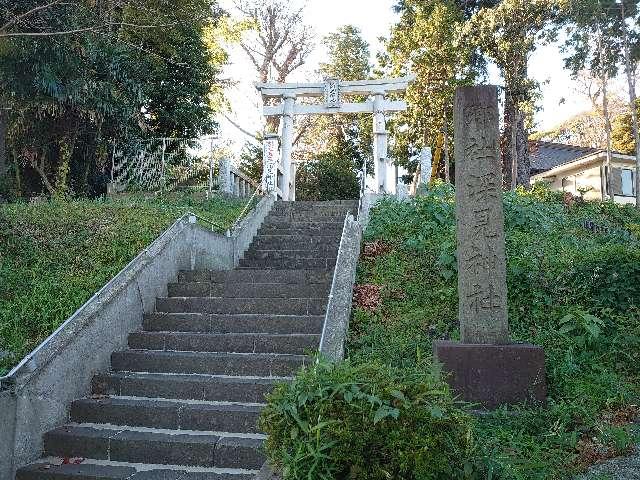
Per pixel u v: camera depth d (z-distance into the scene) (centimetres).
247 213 1138
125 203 1124
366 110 1559
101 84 1369
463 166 540
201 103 1800
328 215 1216
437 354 502
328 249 1002
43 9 1094
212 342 604
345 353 560
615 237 1081
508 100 2064
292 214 1231
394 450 294
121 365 579
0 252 780
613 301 641
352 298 694
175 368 569
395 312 671
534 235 977
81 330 534
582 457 392
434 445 298
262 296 723
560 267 714
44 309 626
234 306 683
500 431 427
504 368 494
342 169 2431
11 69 1211
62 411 497
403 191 1339
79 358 528
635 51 2139
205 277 777
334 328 577
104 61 1361
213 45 2241
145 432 475
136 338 619
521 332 612
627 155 2380
